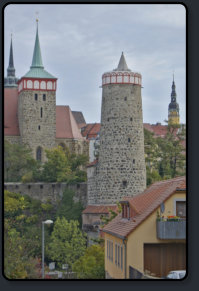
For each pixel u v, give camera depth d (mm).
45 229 108250
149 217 42719
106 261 52812
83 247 91062
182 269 42500
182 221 41875
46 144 135250
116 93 101562
